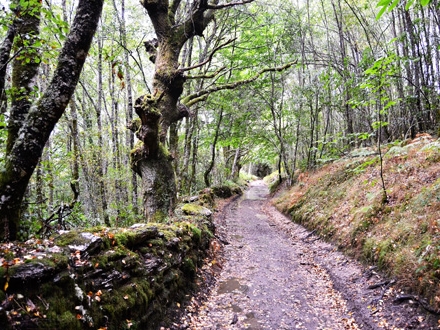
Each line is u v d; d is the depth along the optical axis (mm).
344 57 13992
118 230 4375
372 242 6504
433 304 4215
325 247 8297
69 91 3453
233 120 19562
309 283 6449
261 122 21984
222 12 14641
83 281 3191
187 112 9648
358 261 6586
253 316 5062
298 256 8320
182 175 16828
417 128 10961
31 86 4211
